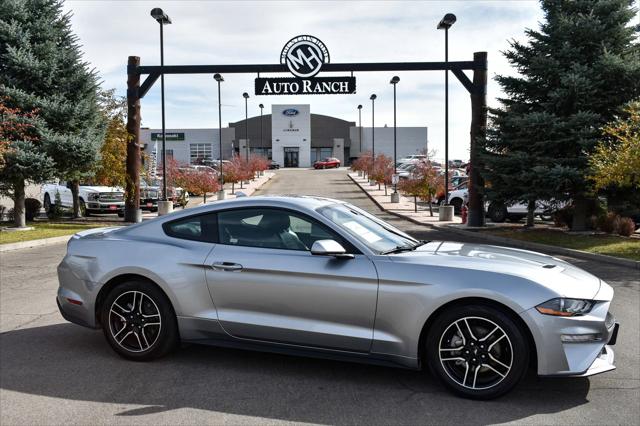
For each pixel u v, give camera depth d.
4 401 4.10
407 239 5.16
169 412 3.91
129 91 21.12
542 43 16.53
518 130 16.62
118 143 22.08
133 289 4.87
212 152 85.19
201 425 3.70
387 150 88.19
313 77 20.00
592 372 3.97
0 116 16.81
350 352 4.38
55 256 12.24
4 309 7.02
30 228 17.53
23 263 11.16
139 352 4.92
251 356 5.14
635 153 12.04
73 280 5.11
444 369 4.18
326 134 87.06
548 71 15.86
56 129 18.38
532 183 15.73
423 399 4.15
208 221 4.93
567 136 15.50
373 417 3.84
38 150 17.50
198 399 4.14
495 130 17.62
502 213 21.59
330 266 4.38
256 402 4.09
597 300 4.05
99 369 4.78
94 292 4.98
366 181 50.28
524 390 4.34
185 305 4.73
